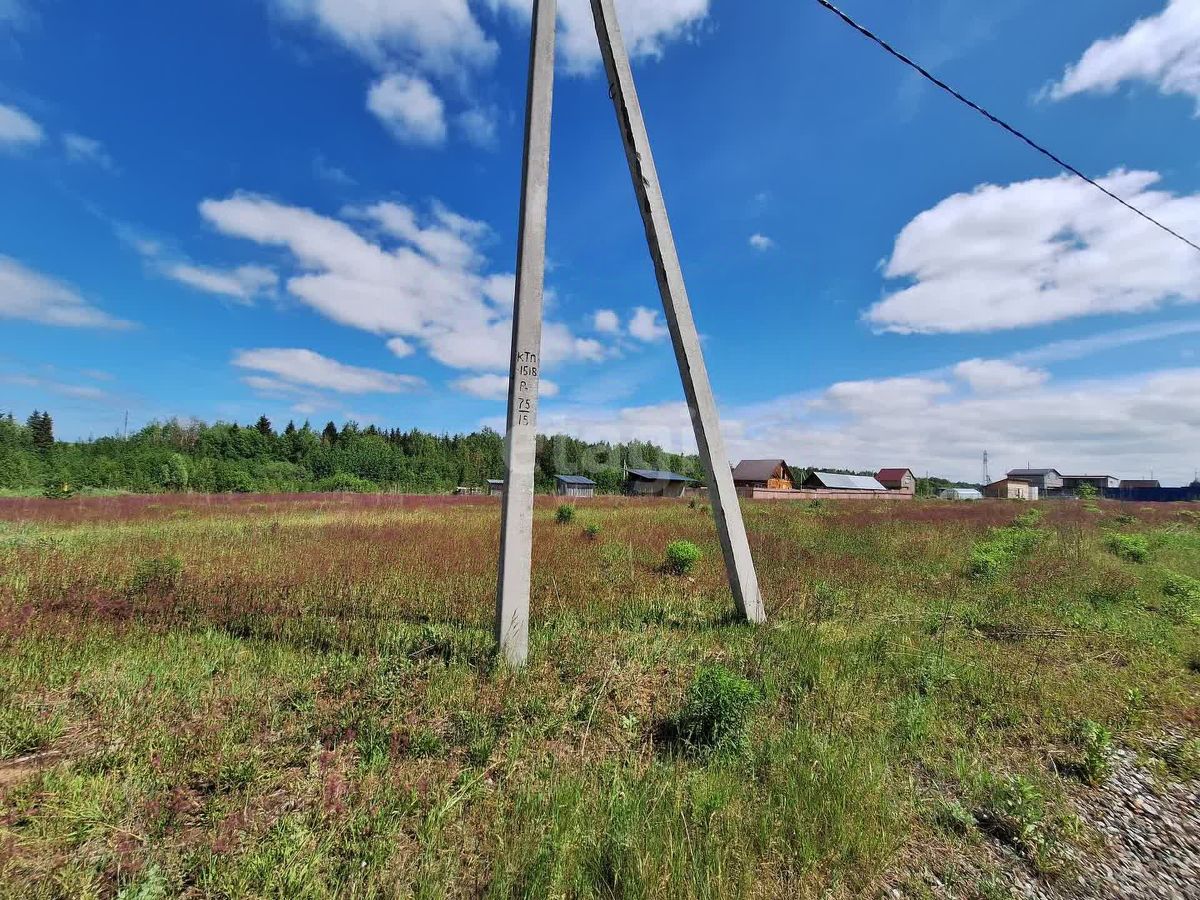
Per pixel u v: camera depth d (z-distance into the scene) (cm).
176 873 205
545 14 439
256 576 691
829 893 210
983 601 690
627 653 451
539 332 434
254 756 286
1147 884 224
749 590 567
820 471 5416
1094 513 2327
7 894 193
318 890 196
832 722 355
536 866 210
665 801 254
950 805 270
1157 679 454
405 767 287
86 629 488
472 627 515
